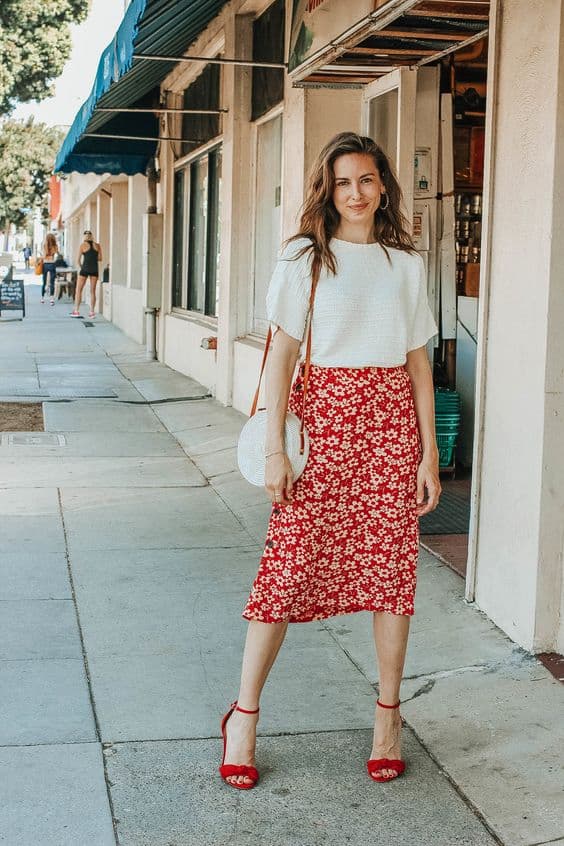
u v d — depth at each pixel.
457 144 7.96
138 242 19.30
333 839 3.03
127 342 17.70
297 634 4.58
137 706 3.86
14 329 19.98
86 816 3.12
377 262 3.20
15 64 32.44
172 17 8.34
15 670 4.16
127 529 6.27
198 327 12.23
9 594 5.06
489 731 3.62
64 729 3.66
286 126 8.07
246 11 9.92
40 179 47.69
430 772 3.40
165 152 14.21
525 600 4.21
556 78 3.94
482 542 4.64
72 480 7.52
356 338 3.17
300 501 3.20
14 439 8.98
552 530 4.11
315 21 6.18
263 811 3.17
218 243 11.77
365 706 3.88
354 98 7.50
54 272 30.86
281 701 3.91
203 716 3.79
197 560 5.66
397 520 3.25
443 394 7.24
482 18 5.29
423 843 3.01
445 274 7.61
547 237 4.01
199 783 3.32
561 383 4.05
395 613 3.30
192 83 12.64
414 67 6.61
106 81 8.81
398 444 3.22
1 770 3.36
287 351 3.19
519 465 4.26
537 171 4.09
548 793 3.23
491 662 4.16
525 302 4.20
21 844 2.97
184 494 7.20
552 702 3.79
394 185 3.29
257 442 3.26
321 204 3.21
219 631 4.63
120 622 4.72
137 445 8.88
